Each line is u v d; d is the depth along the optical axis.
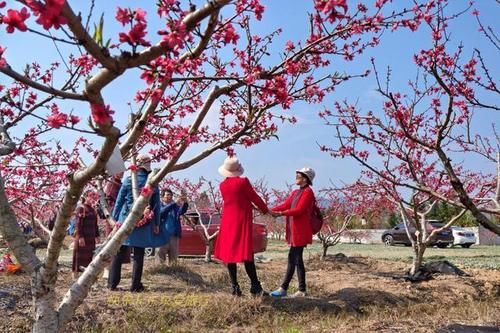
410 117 6.72
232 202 7.36
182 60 2.83
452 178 4.99
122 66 2.21
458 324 5.87
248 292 8.66
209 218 16.09
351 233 27.44
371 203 15.27
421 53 5.87
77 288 3.37
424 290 9.32
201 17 2.42
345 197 15.14
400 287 9.38
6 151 3.87
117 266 7.58
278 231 28.73
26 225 11.12
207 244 13.38
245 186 7.29
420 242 10.36
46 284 3.16
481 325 5.84
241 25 3.76
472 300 8.74
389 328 5.78
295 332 5.98
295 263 7.93
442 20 5.65
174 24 2.42
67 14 1.96
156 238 7.57
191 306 6.88
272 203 18.77
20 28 1.99
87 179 2.82
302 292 8.01
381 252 21.23
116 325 6.20
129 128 3.27
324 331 5.90
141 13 2.12
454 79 5.88
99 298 6.83
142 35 2.13
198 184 16.42
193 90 4.60
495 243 32.66
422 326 5.85
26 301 6.65
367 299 8.29
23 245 3.17
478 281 10.02
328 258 13.46
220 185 7.49
